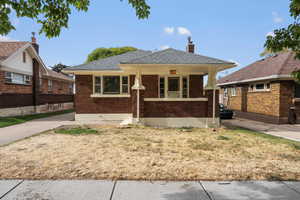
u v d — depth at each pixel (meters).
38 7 3.38
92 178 3.57
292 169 4.08
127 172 3.84
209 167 4.14
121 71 11.41
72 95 25.94
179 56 9.87
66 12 3.67
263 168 4.12
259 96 13.27
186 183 3.42
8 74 13.63
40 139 6.64
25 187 3.21
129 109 11.95
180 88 12.13
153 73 11.82
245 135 7.78
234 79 16.84
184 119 9.76
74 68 11.50
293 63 11.63
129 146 5.76
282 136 7.84
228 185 3.35
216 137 7.27
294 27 3.48
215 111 9.64
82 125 10.09
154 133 7.95
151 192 3.10
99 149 5.39
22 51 14.87
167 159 4.61
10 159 4.51
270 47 3.82
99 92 12.03
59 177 3.60
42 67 18.12
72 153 5.00
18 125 10.08
